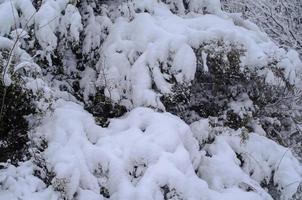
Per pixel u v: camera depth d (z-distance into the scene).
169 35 4.54
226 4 6.82
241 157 4.50
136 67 4.44
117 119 4.27
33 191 3.54
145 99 4.30
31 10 4.36
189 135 4.15
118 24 4.86
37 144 3.93
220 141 4.49
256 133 4.85
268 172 4.50
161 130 3.93
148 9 4.95
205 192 3.72
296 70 5.06
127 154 3.80
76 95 4.86
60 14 4.50
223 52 4.64
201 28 4.92
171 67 4.45
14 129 3.95
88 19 4.98
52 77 4.79
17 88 3.84
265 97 5.02
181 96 4.50
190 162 3.84
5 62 3.88
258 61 4.77
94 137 4.05
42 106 4.00
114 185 3.67
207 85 5.01
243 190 4.05
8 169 3.68
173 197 3.60
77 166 3.63
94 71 4.84
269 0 7.08
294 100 5.36
